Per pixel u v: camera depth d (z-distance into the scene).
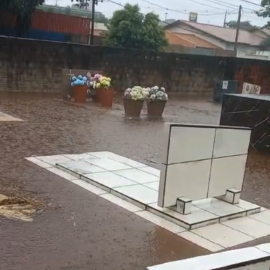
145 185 5.09
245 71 20.22
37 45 14.89
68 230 3.71
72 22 23.50
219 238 3.88
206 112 13.66
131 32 25.28
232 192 4.66
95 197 4.64
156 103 11.13
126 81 17.61
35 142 6.98
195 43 35.88
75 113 10.55
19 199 4.29
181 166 4.19
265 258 2.26
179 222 4.08
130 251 3.45
